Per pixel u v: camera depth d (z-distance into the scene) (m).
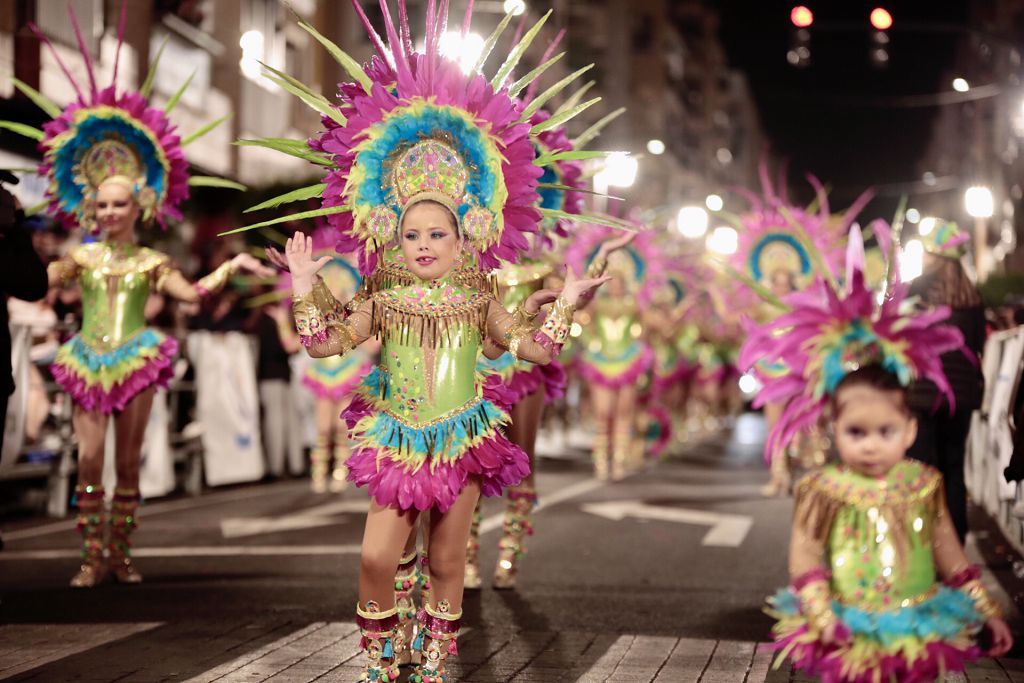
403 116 6.95
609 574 11.54
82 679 7.43
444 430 6.86
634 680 7.61
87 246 11.09
